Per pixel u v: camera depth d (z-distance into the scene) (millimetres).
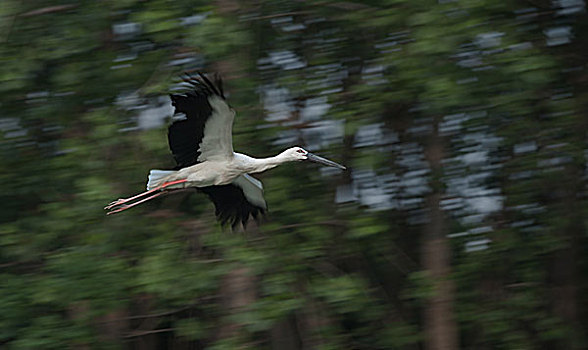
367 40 14117
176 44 13781
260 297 13859
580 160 14281
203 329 13930
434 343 14359
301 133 14062
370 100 13039
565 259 16594
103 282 12977
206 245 13398
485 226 14164
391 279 17219
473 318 14289
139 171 13422
